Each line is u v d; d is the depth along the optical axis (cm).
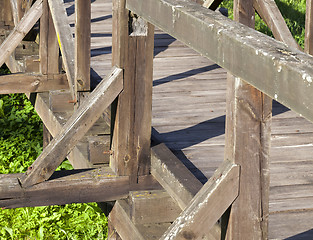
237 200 232
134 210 352
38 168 359
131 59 349
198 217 233
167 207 357
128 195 374
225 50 214
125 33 343
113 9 348
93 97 357
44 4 533
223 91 519
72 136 361
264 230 238
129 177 371
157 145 378
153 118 446
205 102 488
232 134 225
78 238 648
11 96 955
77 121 359
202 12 242
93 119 360
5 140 834
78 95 463
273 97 186
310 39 514
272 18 532
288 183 349
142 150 369
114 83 351
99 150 388
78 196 368
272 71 186
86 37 452
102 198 371
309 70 172
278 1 1033
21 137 841
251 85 212
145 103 361
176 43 667
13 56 654
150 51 353
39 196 362
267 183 232
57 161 362
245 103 220
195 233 235
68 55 494
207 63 603
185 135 413
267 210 236
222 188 229
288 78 178
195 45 237
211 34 223
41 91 547
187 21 242
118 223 381
